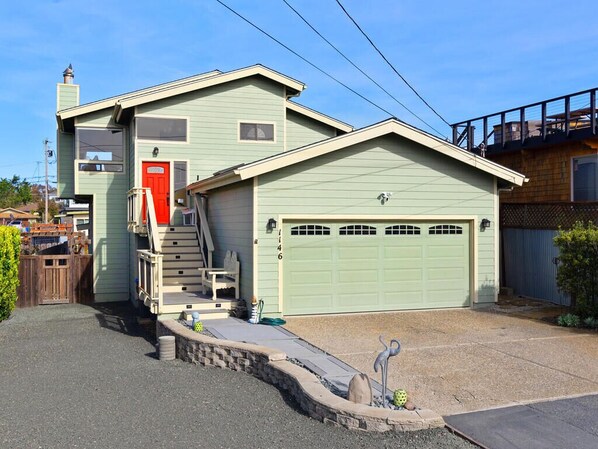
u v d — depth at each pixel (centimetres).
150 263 1155
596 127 1337
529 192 1598
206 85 1656
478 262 1265
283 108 1742
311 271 1164
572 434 528
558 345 890
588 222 1158
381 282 1209
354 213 1180
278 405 647
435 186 1234
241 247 1202
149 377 798
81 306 1714
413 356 820
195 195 1527
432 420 548
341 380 687
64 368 888
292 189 1145
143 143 1631
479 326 1048
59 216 5125
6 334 1249
